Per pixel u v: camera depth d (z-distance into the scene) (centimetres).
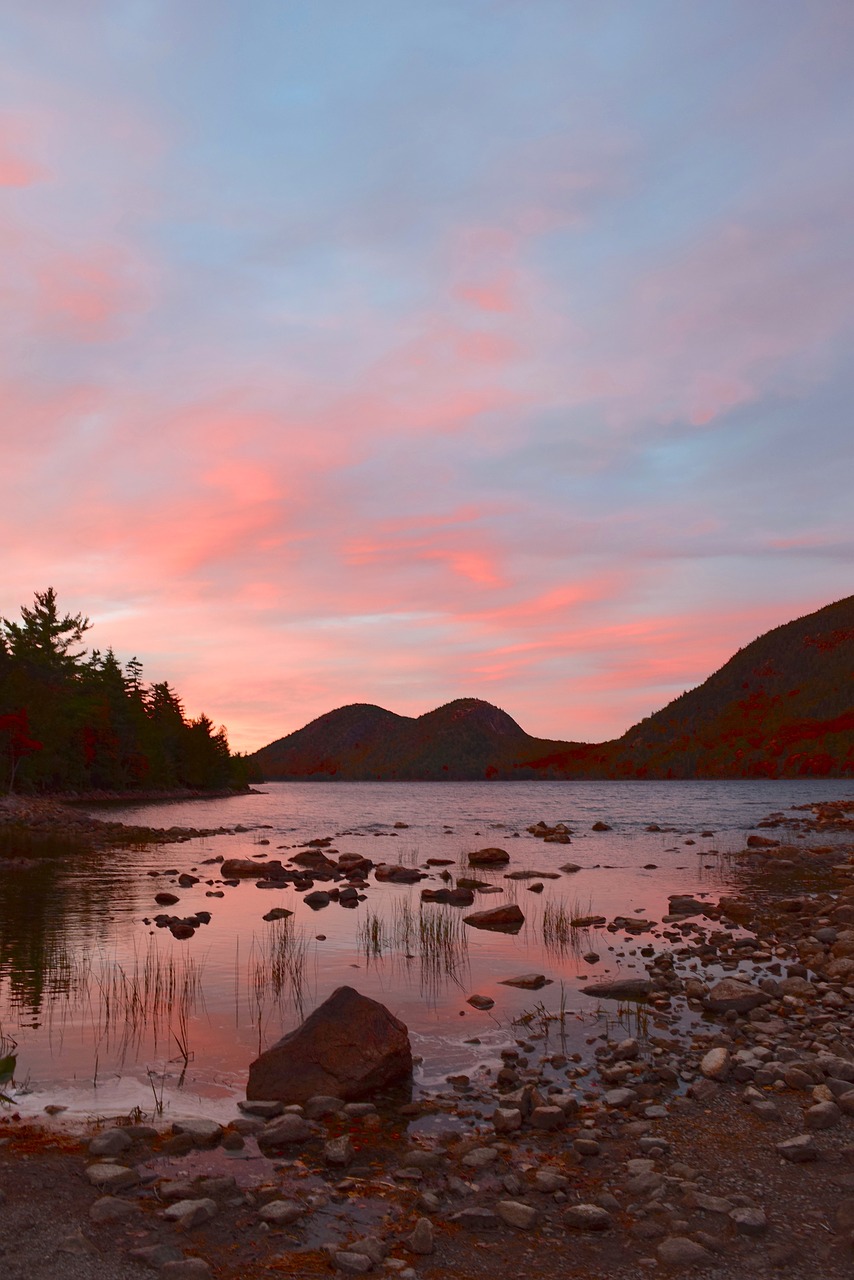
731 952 1738
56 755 10088
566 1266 607
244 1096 959
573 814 7975
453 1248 634
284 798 15150
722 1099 941
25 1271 571
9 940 1812
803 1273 587
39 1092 953
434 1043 1159
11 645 11325
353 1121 896
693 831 5359
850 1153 783
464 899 2506
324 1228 662
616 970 1594
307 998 1369
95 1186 718
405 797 15600
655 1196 709
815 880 2911
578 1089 983
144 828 5366
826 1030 1178
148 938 1856
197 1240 634
